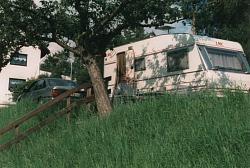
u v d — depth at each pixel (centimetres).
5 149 1227
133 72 1780
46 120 1259
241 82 1451
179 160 791
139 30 1428
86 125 1109
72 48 1343
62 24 1342
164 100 1064
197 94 1046
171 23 1338
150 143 895
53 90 1784
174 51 1617
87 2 1289
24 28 1303
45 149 1090
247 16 2847
